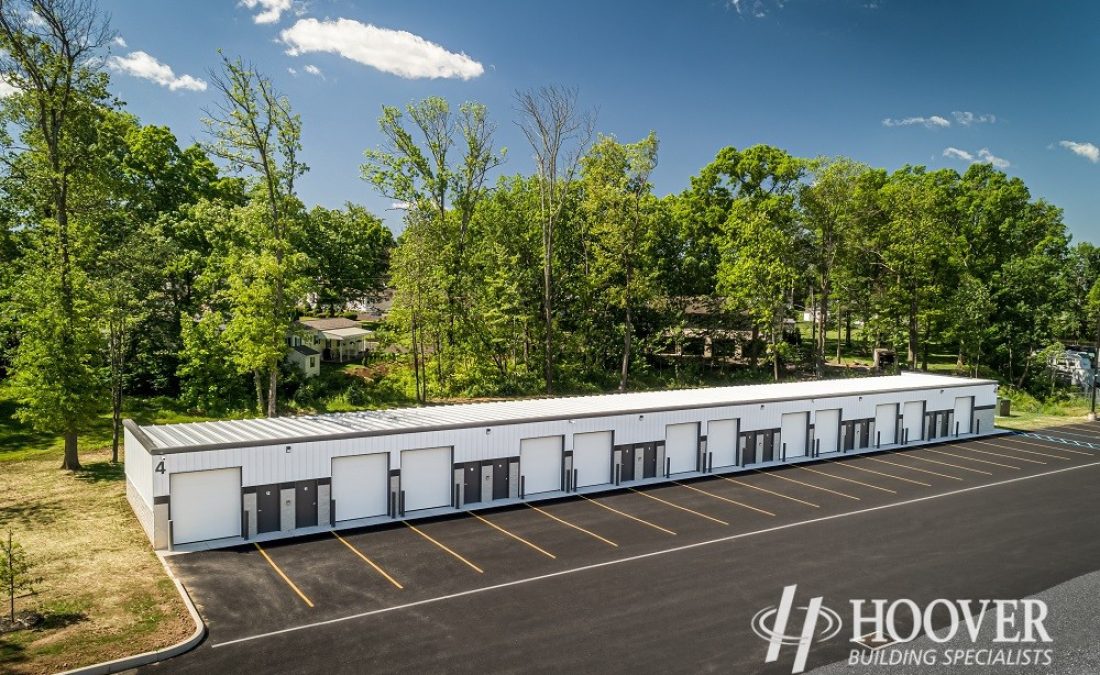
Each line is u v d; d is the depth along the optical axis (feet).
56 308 92.38
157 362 146.00
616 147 169.99
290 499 70.13
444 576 58.49
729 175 215.31
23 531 68.59
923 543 68.85
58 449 107.04
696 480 94.07
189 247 160.15
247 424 80.18
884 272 207.82
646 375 193.16
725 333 200.95
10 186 118.01
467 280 165.37
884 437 118.73
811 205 182.50
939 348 246.47
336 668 42.91
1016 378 199.93
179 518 65.31
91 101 101.35
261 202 122.52
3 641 45.01
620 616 51.24
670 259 204.33
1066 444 122.01
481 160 165.07
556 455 87.45
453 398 160.97
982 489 90.43
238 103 117.50
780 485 91.61
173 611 50.34
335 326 207.82
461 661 44.09
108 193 113.39
